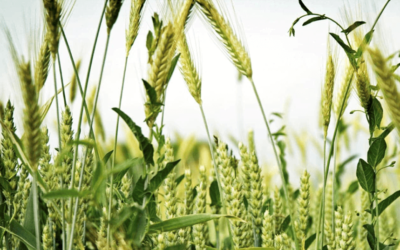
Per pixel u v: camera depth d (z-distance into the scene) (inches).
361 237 48.9
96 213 45.3
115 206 43.8
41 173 42.7
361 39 43.2
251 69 41.3
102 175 36.4
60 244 46.5
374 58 38.1
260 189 44.8
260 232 46.6
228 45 41.6
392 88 38.1
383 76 38.2
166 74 40.4
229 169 43.7
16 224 44.1
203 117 42.4
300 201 44.8
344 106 43.6
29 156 38.4
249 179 45.4
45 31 42.4
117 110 38.8
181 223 40.1
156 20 40.2
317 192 51.5
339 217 43.1
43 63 42.0
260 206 44.8
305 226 44.6
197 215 40.2
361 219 49.0
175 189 43.5
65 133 42.1
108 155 42.9
